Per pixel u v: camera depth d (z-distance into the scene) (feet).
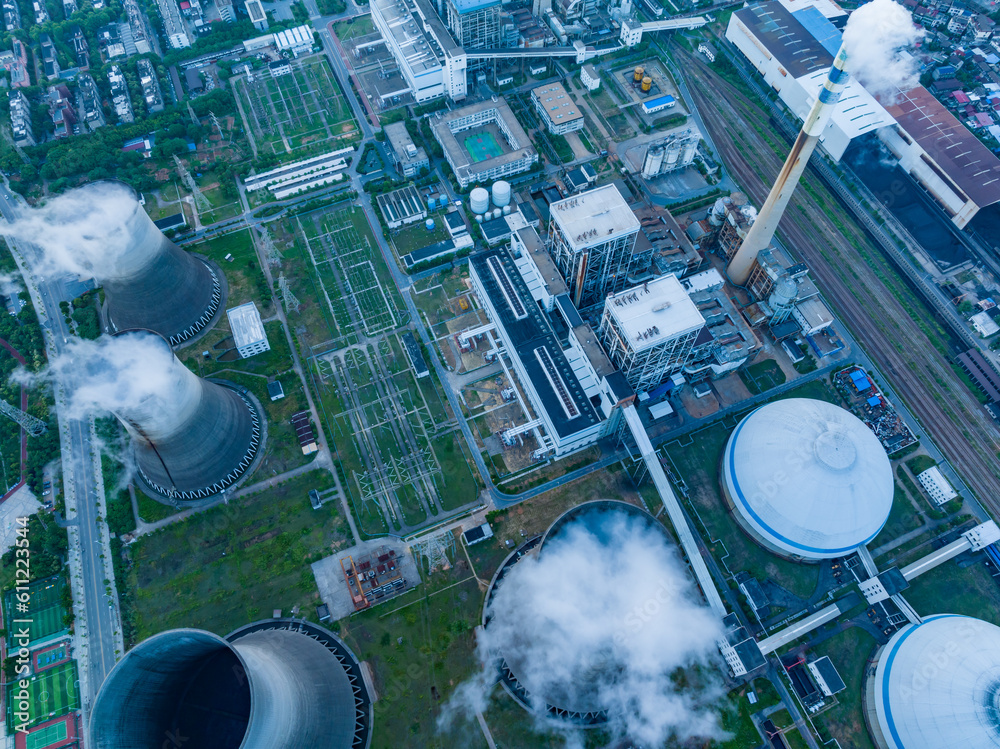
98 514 604.49
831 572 568.41
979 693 454.40
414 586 568.00
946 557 563.48
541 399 613.93
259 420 654.53
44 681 528.22
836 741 500.33
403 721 509.35
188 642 360.89
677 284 598.34
